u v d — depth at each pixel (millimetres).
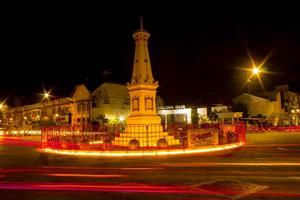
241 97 56781
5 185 8414
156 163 12344
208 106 54531
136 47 20859
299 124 62469
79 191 7574
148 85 19828
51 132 20234
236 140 20469
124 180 8891
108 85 52719
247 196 6727
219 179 8688
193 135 17203
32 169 11414
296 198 6500
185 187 7746
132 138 18234
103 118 50250
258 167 10734
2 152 18750
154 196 6918
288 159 12812
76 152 17219
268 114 55906
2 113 85000
